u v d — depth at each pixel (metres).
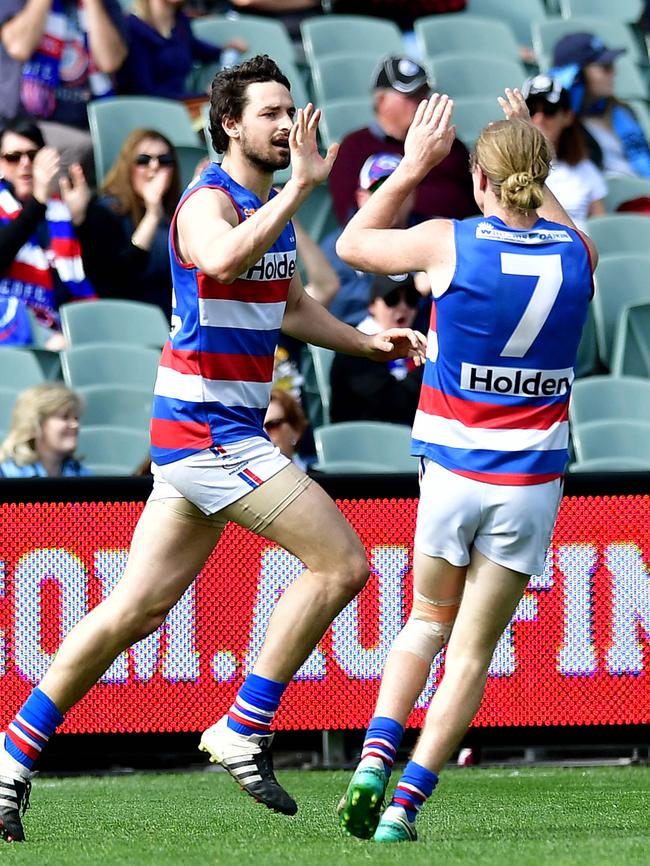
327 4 40.66
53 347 29.17
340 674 17.83
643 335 30.56
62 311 29.19
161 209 30.50
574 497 17.84
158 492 12.83
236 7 40.34
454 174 32.03
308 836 12.70
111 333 29.39
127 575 12.77
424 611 12.31
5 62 33.28
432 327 11.97
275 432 22.80
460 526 11.70
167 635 17.69
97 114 33.00
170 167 30.36
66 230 29.88
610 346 31.22
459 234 11.68
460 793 16.38
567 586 17.86
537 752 20.41
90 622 12.64
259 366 12.64
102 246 30.02
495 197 11.82
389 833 11.87
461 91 38.06
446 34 39.41
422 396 12.05
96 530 17.47
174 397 12.48
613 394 28.06
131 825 13.87
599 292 31.20
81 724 17.66
